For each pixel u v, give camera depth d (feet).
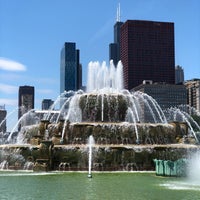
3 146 133.90
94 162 125.39
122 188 84.69
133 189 83.41
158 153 128.47
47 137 146.51
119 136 141.69
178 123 151.94
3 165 130.62
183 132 153.48
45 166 122.62
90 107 171.53
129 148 127.34
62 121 144.25
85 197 72.74
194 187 87.04
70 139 140.77
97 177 106.11
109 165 125.59
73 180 98.63
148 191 80.79
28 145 135.33
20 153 129.70
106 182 94.89
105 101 171.63
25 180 98.27
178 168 107.96
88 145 130.31
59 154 126.11
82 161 125.80
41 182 94.38
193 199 71.31
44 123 149.38
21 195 75.15
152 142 144.05
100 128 141.38
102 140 140.05
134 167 126.11
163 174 109.81
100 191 80.23
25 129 163.63
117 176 109.09
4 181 96.02
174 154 129.39
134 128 143.54
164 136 146.92
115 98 172.14
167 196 74.59
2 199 70.79
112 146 127.65
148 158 127.44
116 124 143.02
